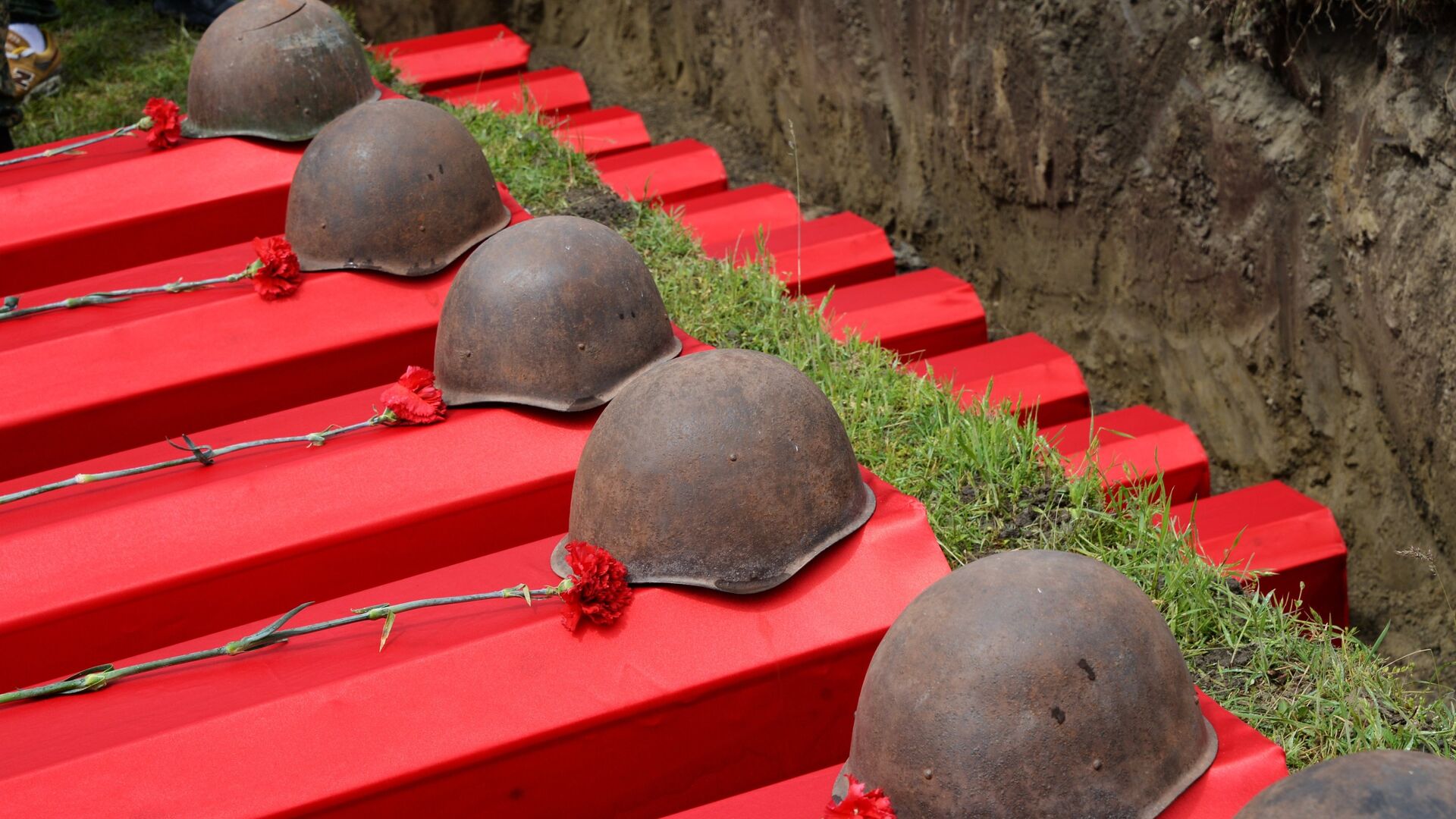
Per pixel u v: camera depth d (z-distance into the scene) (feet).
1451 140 14.46
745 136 29.37
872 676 8.50
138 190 17.02
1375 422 16.53
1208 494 16.44
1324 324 17.04
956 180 23.65
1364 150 15.79
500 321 12.51
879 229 21.65
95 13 26.55
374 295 14.83
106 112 22.53
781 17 26.78
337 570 11.91
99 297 14.90
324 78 17.79
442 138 15.16
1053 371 17.83
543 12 31.30
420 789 9.14
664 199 23.25
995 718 7.86
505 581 10.55
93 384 13.84
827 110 26.40
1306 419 17.74
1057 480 12.91
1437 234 14.75
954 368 18.16
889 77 24.58
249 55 17.48
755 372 10.23
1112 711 7.93
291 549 11.64
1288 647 11.26
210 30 18.01
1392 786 6.86
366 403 13.51
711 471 9.84
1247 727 8.87
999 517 12.50
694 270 17.21
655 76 31.14
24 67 22.79
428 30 30.66
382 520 11.87
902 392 14.29
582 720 9.39
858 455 13.16
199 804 8.77
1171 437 16.51
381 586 10.92
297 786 8.90
